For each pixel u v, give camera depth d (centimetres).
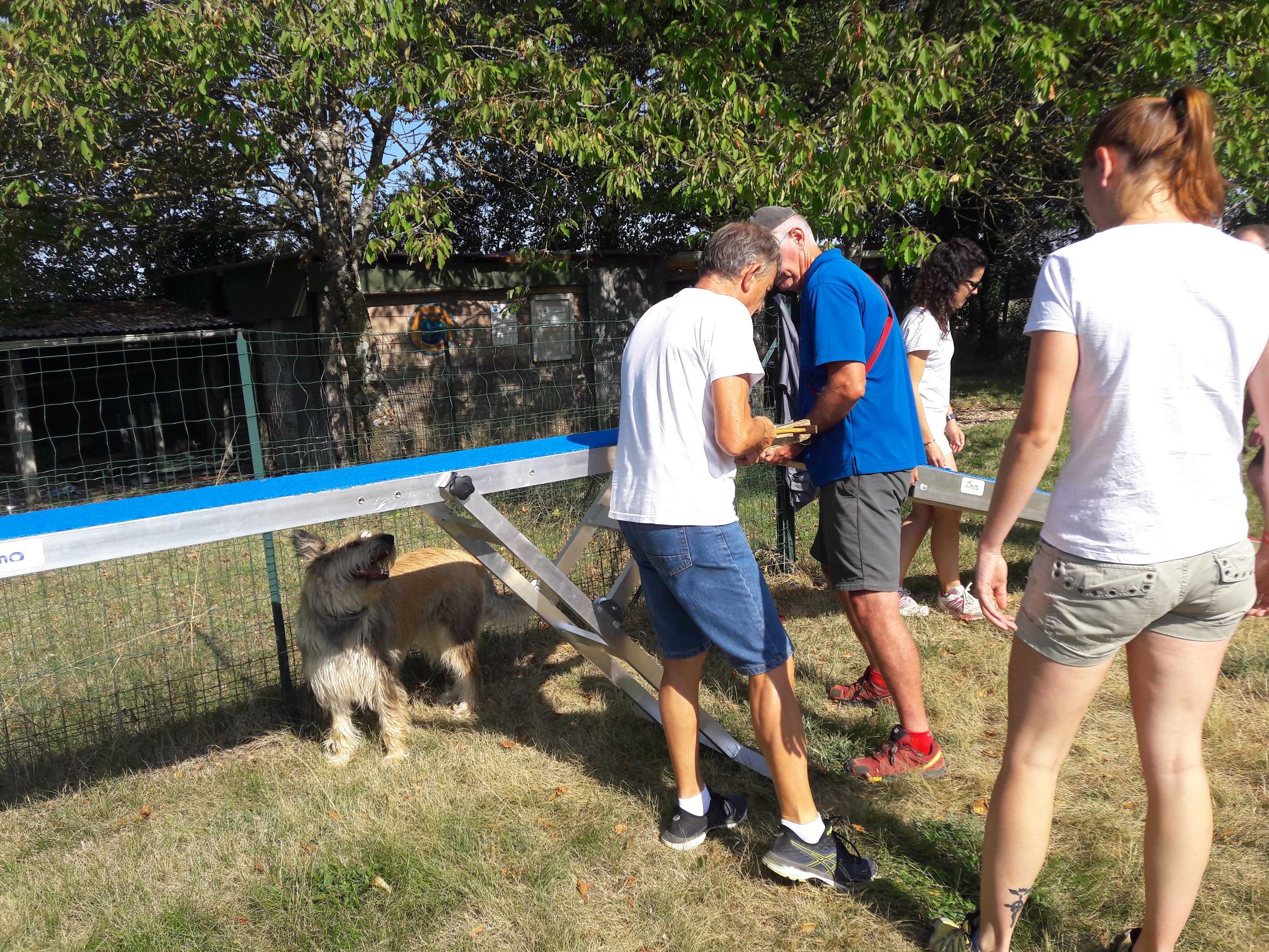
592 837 294
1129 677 196
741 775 330
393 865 285
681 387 246
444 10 803
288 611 534
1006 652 423
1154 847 197
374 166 959
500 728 387
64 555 223
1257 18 644
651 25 834
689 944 242
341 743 368
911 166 635
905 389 316
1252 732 333
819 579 554
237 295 1487
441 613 406
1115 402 172
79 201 1024
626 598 350
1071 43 696
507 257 1066
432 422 1219
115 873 292
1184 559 172
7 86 680
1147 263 171
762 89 662
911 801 307
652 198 912
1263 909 241
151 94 773
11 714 411
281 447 780
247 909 271
